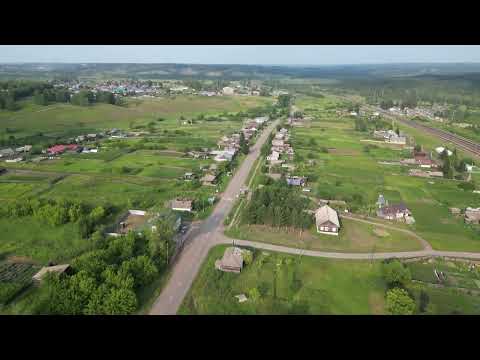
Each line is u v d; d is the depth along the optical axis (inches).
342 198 4879.4
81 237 3686.0
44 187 5142.7
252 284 3006.9
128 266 2893.7
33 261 3267.7
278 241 3745.1
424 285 3061.0
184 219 4234.7
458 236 3934.5
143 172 5949.8
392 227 4121.6
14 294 2736.2
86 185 5275.6
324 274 3171.8
